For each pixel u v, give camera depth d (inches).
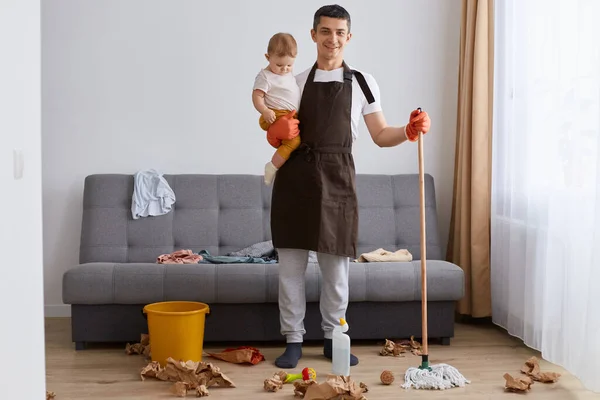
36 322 84.4
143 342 153.0
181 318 137.6
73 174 189.2
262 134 193.5
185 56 190.9
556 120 139.9
